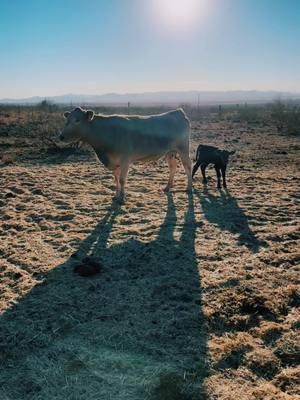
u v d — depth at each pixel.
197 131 26.59
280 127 27.64
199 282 5.64
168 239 7.21
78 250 6.79
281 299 5.17
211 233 7.54
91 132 8.83
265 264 6.23
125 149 9.07
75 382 3.75
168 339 4.38
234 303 5.07
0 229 7.82
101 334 4.46
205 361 4.00
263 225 8.03
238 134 24.69
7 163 14.98
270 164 14.60
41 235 7.52
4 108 52.44
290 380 3.76
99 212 8.82
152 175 12.77
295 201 9.63
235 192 10.58
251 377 3.81
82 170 13.53
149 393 3.61
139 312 4.91
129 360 4.03
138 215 8.65
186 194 10.35
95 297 5.26
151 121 9.50
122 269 6.09
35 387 3.70
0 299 5.23
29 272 6.02
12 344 4.31
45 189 10.88
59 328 4.57
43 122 30.27
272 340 4.37
